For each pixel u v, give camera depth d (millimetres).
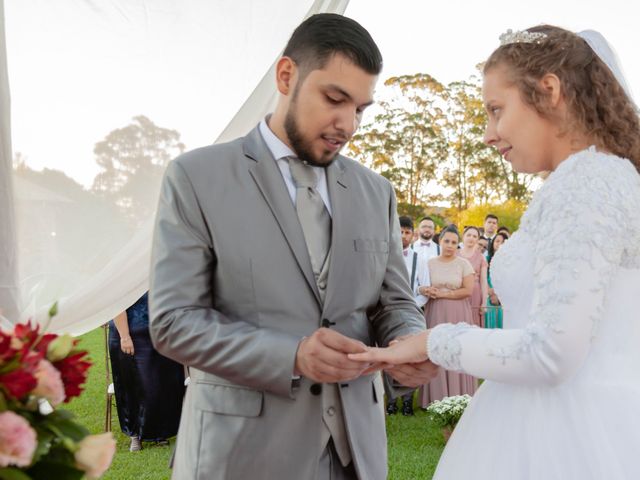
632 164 1445
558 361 1277
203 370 1647
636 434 1389
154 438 4863
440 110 34688
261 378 1574
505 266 1506
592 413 1418
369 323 1911
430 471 4324
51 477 965
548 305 1285
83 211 2312
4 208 2172
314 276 1769
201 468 1696
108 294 2340
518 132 1498
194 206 1716
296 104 1730
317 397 1725
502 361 1346
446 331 1471
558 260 1282
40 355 964
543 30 1536
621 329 1433
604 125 1467
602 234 1266
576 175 1350
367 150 35500
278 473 1685
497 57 1528
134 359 4801
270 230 1737
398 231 2059
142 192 2344
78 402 6676
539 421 1469
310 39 1690
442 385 5973
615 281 1403
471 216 32219
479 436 1572
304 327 1721
